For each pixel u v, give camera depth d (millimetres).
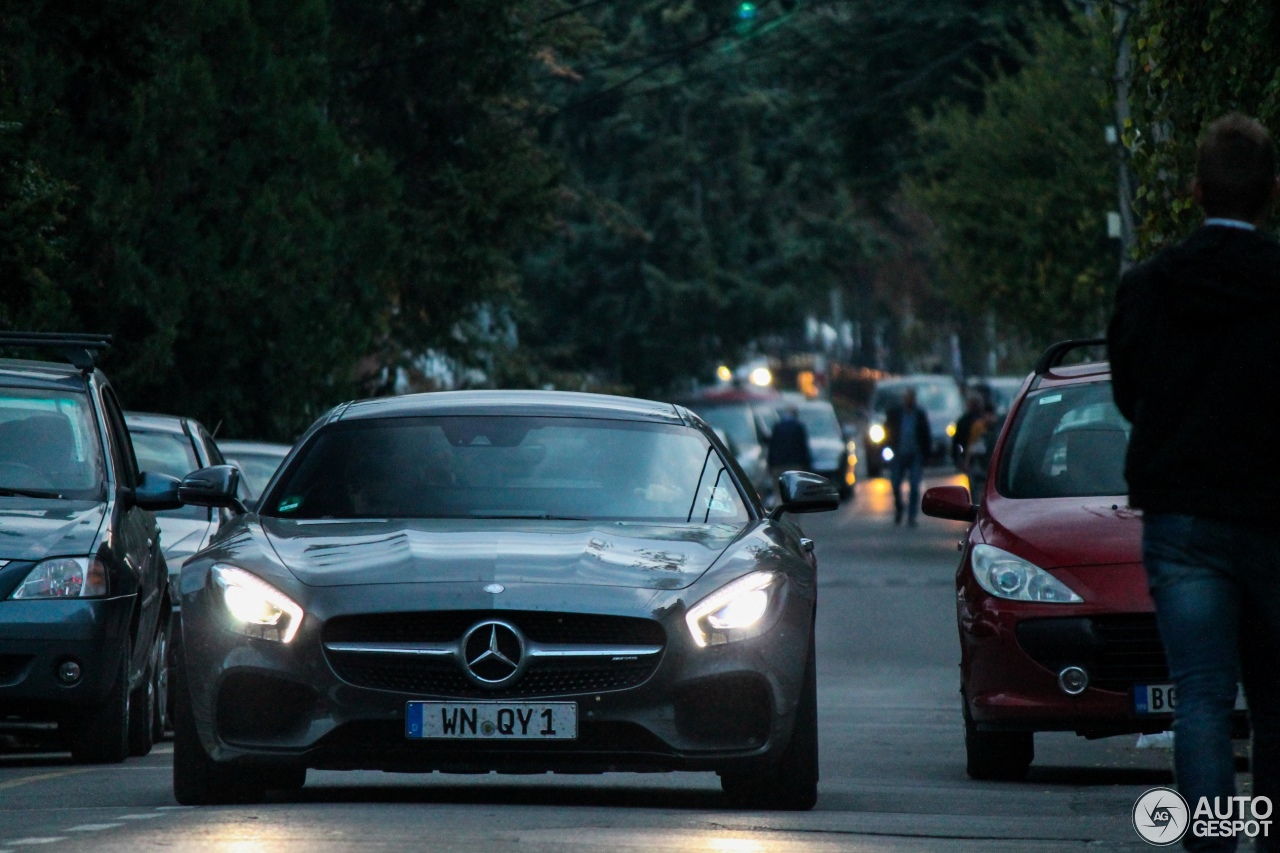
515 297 119562
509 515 26609
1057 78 109750
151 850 19578
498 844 19891
